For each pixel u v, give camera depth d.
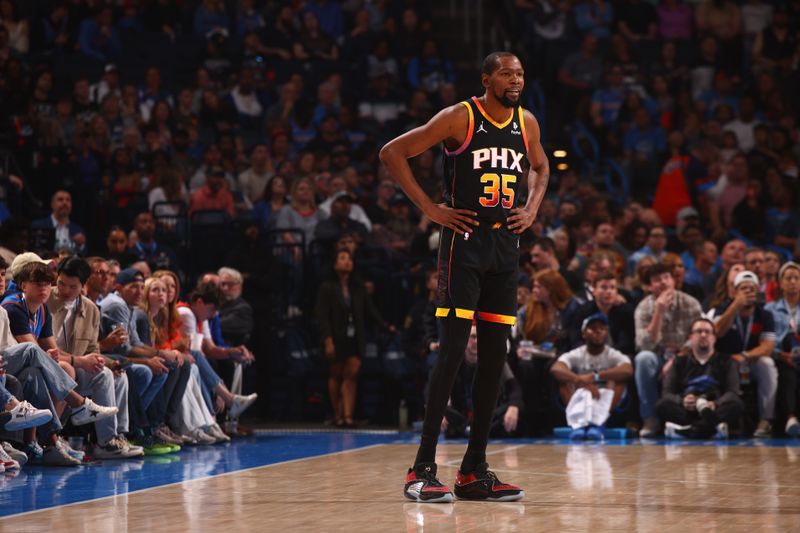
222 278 19.31
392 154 9.49
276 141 26.72
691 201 26.95
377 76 30.14
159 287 15.78
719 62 31.69
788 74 31.34
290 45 31.31
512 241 9.71
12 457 12.61
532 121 9.88
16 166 22.56
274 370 21.55
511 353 18.22
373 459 13.60
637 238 23.36
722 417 17.00
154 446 14.83
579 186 26.22
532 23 32.81
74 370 13.25
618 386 17.92
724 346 18.02
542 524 8.11
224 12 31.69
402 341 20.66
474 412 9.80
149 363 14.90
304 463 13.09
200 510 8.97
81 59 29.20
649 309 18.36
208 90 28.30
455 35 34.50
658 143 29.02
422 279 22.20
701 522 8.19
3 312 12.66
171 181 23.59
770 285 19.97
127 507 9.20
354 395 20.31
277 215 23.58
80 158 24.69
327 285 20.34
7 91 25.00
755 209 26.06
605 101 30.42
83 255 20.55
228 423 17.55
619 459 13.53
